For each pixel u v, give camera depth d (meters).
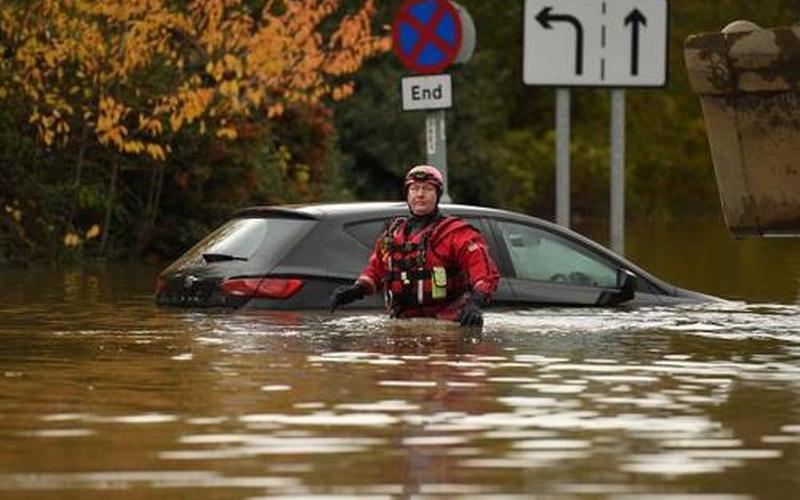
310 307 28.09
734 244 69.38
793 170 25.91
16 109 47.91
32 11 46.31
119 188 51.03
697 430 16.41
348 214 28.89
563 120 33.22
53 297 32.19
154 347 23.06
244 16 48.44
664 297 30.34
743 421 16.97
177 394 18.59
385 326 25.64
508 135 132.38
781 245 67.31
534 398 18.41
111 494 13.38
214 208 53.09
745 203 26.19
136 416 17.09
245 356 21.98
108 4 46.69
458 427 16.50
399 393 18.69
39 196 47.88
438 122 35.25
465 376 20.12
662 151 150.38
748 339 24.72
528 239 29.64
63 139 48.22
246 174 54.00
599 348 23.27
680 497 13.40
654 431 16.36
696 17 151.50
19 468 14.42
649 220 125.69
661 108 151.50
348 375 20.16
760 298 35.12
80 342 23.72
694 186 152.88
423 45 35.19
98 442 15.63
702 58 25.80
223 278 28.52
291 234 28.61
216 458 14.88
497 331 25.25
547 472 14.34
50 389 18.97
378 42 51.03
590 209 131.38
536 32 33.16
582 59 33.16
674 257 57.22
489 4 132.38
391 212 29.12
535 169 131.12
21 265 46.31
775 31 25.45
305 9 49.38
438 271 26.22
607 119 141.38
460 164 95.75
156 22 46.88
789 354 22.78
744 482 13.97
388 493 13.49
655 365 21.41
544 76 33.16
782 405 18.06
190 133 51.06
